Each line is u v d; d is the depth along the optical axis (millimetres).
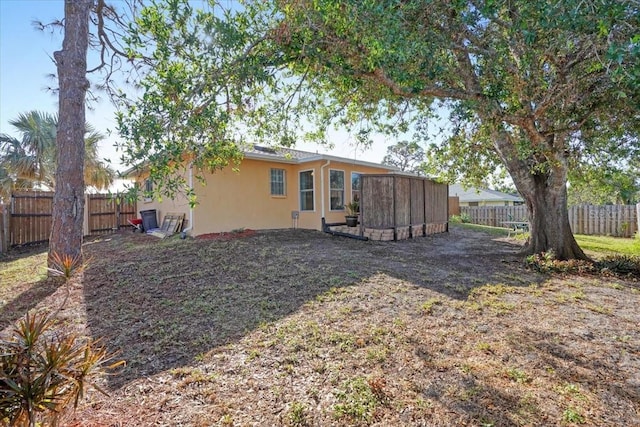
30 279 6293
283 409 2424
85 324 4051
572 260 6918
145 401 2529
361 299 4676
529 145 5316
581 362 3055
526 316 4156
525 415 2330
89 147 13773
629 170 7340
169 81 3652
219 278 5766
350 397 2539
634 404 2453
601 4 2652
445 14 4004
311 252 7633
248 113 4957
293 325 3844
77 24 6117
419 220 11523
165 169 3443
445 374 2859
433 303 4547
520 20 3322
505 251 8703
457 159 8398
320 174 11375
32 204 11211
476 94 4441
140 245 9008
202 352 3283
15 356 1650
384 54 3650
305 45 4016
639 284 5680
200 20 3756
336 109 6203
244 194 10828
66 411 2104
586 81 4422
